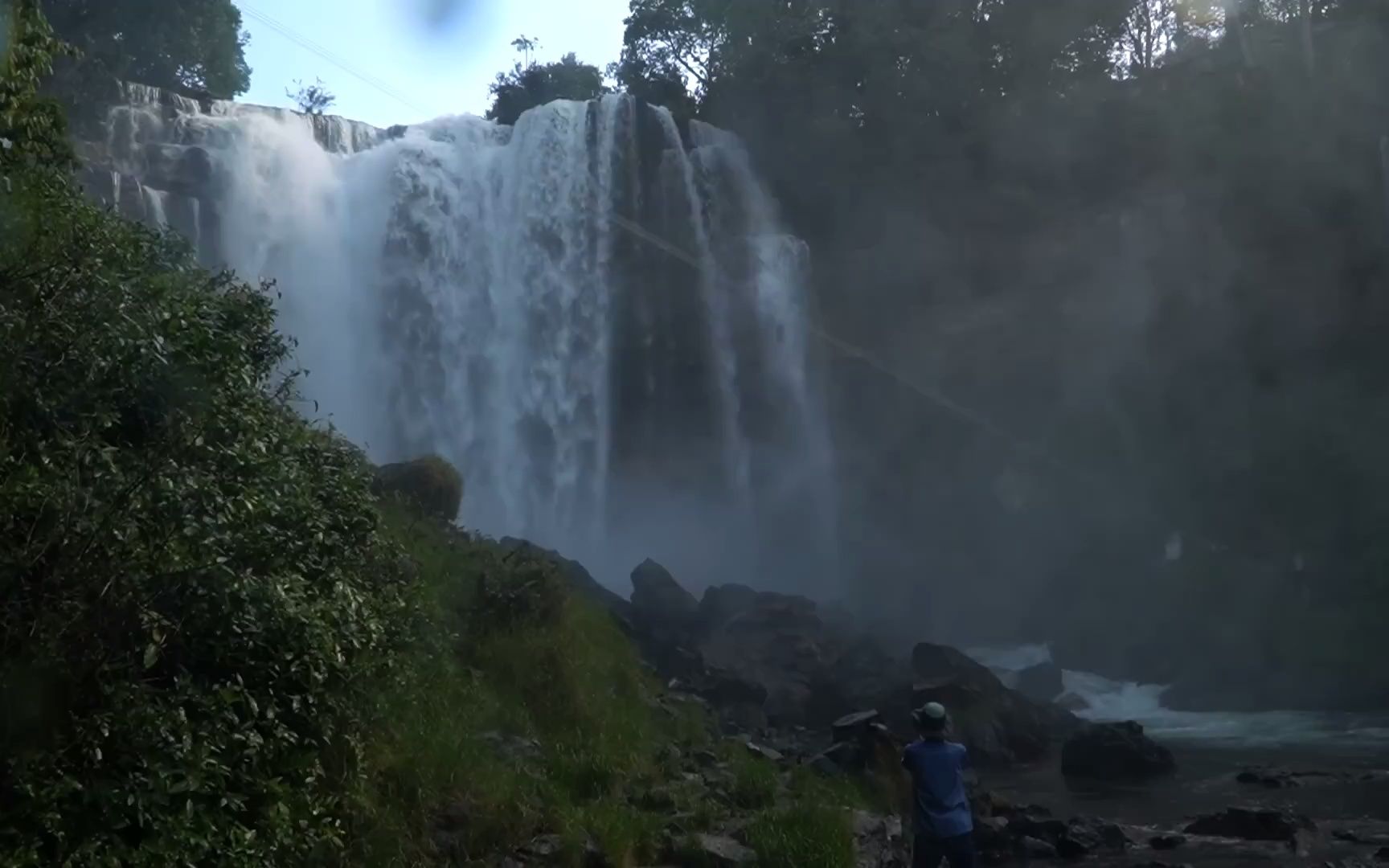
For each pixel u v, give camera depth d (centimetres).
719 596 2447
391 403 3572
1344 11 3928
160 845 586
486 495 3653
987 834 1389
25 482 609
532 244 3847
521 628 1302
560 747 1132
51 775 582
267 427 829
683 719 1427
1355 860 1310
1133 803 1702
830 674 2267
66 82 3184
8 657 599
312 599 754
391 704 952
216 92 4775
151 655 611
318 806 727
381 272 3641
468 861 878
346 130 3903
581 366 3841
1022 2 4159
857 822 1151
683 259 3922
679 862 970
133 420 697
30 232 670
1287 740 2300
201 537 667
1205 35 4759
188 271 910
